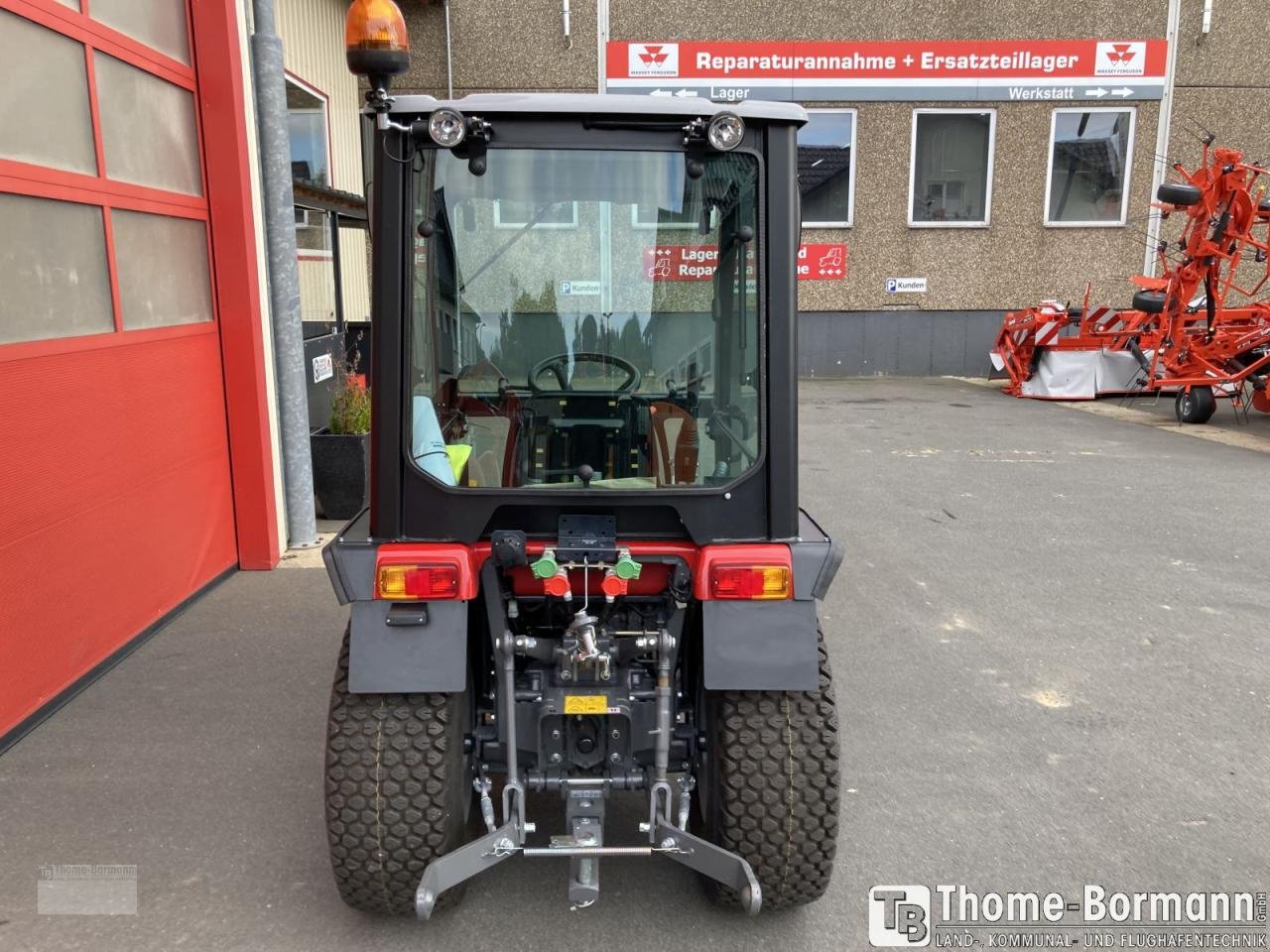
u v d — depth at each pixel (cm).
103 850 313
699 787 291
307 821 331
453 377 271
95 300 447
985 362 1581
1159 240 1466
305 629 509
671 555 262
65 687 420
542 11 1426
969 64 1502
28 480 390
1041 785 358
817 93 1496
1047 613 539
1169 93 1528
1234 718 413
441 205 258
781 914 286
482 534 264
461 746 272
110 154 462
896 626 521
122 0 476
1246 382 1252
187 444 540
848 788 356
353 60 239
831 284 1565
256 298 591
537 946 271
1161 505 775
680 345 269
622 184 258
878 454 973
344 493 732
